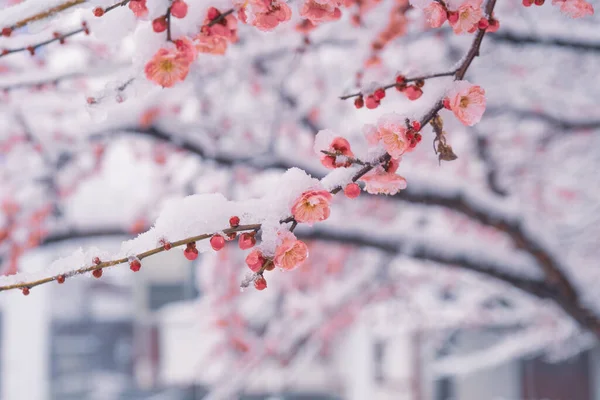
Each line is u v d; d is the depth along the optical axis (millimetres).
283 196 1403
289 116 5297
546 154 7262
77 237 4887
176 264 18047
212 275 9094
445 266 4695
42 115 5184
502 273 4664
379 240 4559
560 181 8125
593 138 7418
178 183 6145
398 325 12984
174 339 17094
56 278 1383
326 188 1473
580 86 6598
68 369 22938
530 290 4684
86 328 24359
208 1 1510
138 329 17531
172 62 1450
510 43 3561
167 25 1439
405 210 7793
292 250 1352
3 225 4773
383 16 3158
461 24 1528
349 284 9195
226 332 9000
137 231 4953
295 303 9297
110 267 1408
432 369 16109
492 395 16203
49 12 1597
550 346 12969
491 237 8805
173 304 17984
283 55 4992
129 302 25844
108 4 1562
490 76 6168
